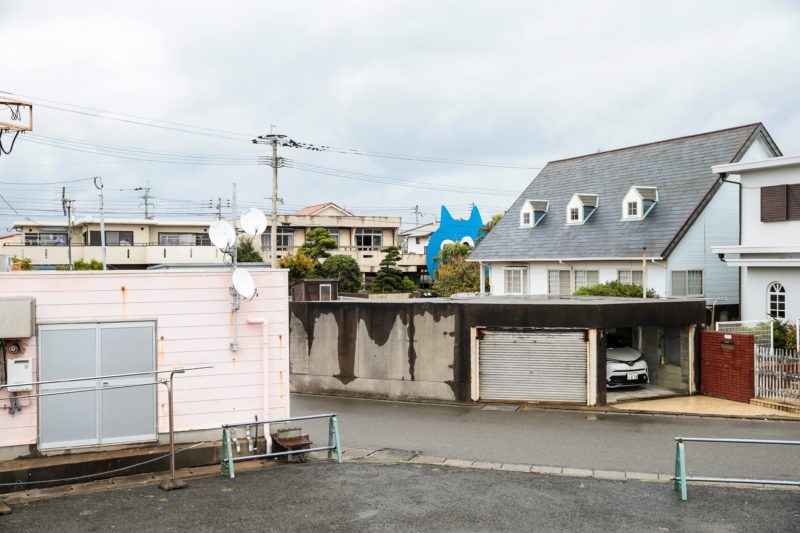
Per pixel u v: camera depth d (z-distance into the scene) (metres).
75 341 10.30
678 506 8.67
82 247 44.09
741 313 22.69
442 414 15.82
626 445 12.73
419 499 8.88
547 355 16.69
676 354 17.97
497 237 34.19
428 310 17.44
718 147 27.97
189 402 10.90
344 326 18.44
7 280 9.96
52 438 10.16
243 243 48.69
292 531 7.61
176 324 10.81
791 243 20.70
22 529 7.59
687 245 25.81
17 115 11.26
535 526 7.88
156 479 9.95
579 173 34.03
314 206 61.28
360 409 16.58
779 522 8.05
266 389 11.24
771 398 16.12
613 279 27.81
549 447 12.59
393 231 57.44
